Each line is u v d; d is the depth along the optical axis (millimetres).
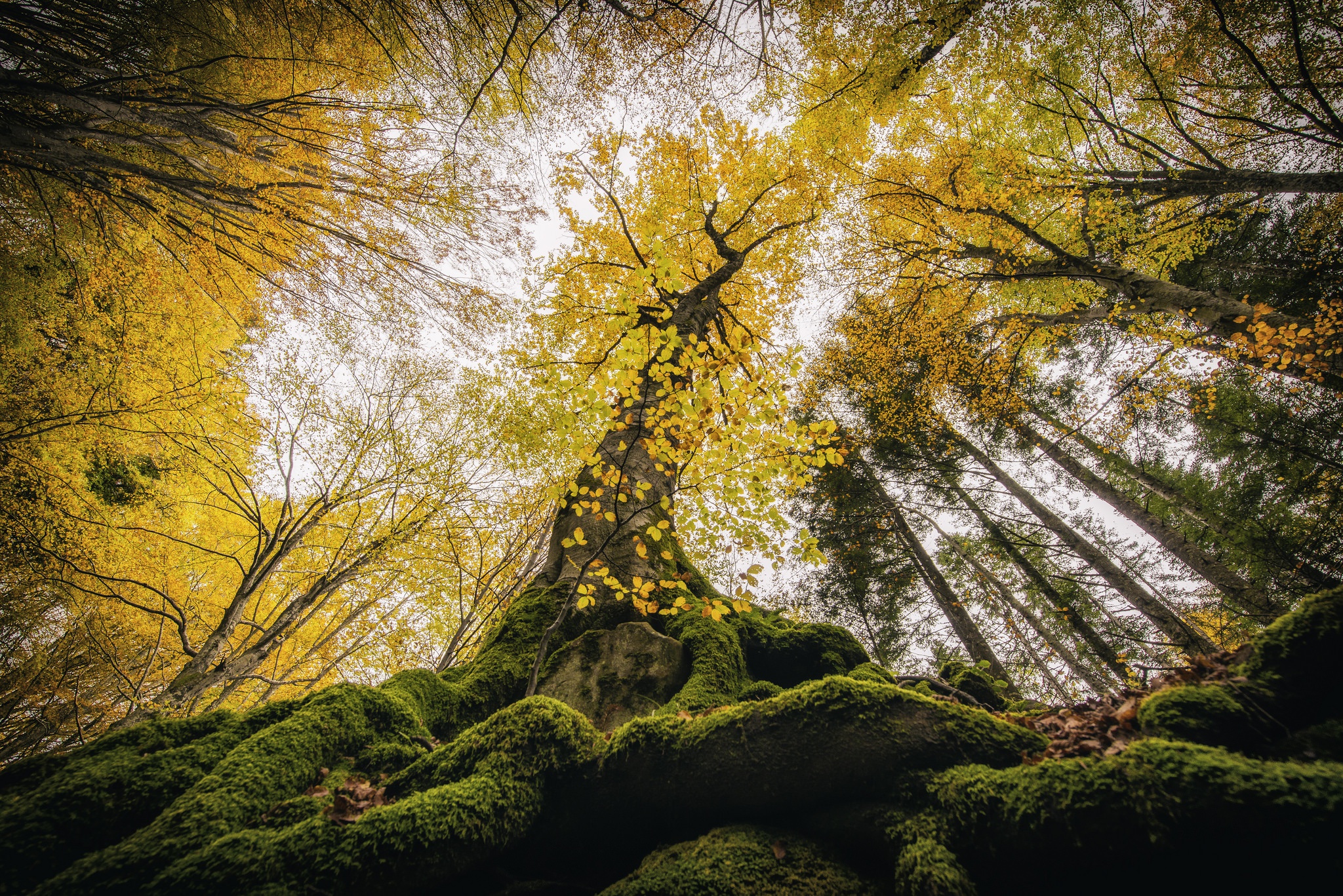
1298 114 8008
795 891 1753
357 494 9523
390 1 6051
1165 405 10453
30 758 2262
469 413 10375
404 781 2373
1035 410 13125
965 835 1754
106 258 7809
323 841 1818
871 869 1928
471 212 8445
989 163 11016
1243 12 7473
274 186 7246
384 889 1738
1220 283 10352
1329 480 8078
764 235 12500
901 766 2051
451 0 6191
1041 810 1652
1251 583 8547
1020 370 13148
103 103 5461
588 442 4035
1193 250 9820
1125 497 10234
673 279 3596
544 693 3619
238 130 6527
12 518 6777
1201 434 10555
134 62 5785
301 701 2883
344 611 11344
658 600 4562
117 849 1755
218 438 9102
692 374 6172
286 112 6688
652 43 6805
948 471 12773
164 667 9125
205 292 9078
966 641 10484
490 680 3689
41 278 7398
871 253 12898
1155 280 8539
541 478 10016
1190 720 1957
